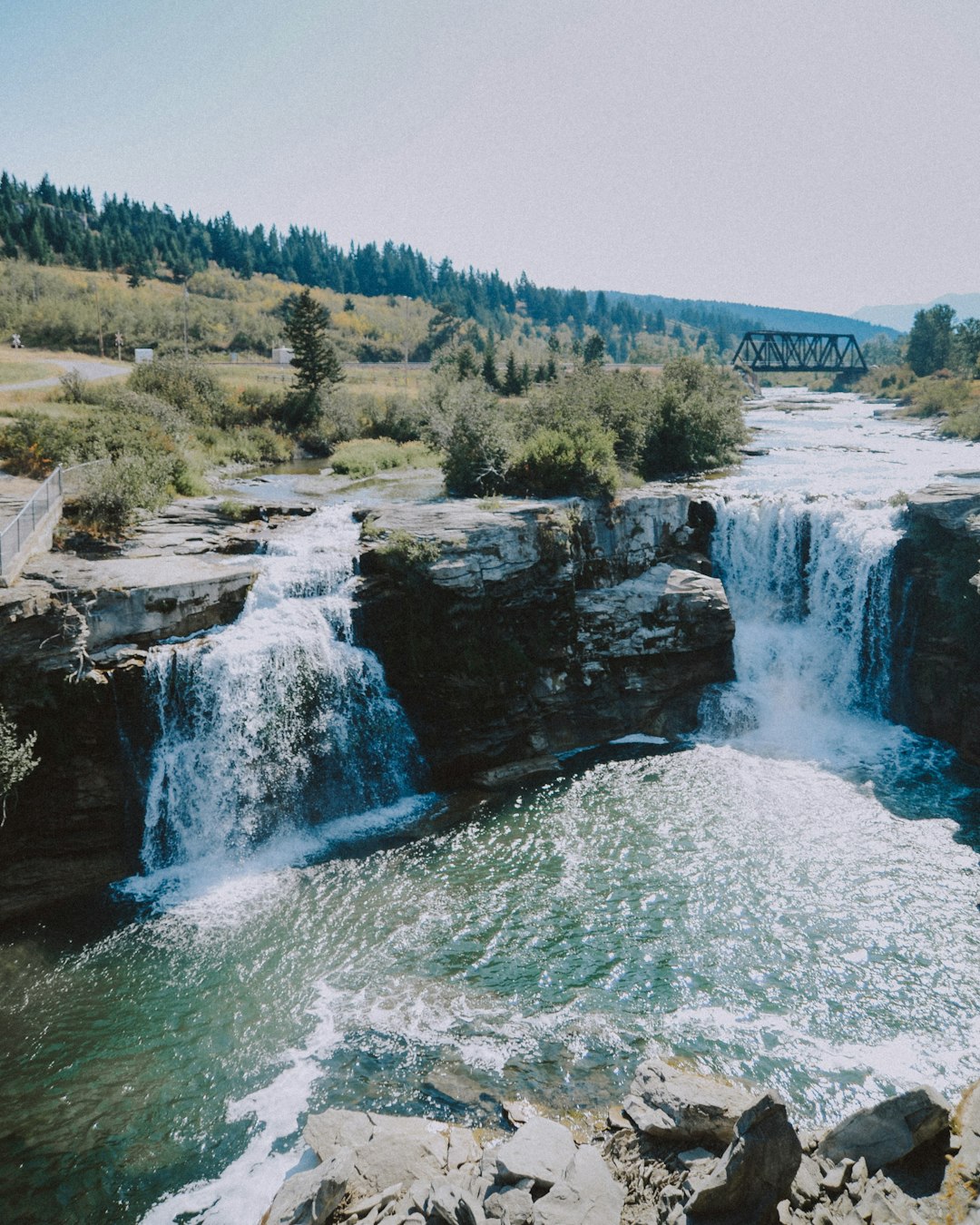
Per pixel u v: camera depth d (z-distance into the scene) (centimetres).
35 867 2489
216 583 2862
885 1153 1456
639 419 5006
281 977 2120
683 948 2177
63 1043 1928
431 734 3156
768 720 3506
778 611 3931
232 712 2786
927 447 6194
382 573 3219
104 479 3319
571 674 3403
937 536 3375
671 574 3700
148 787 2666
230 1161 1622
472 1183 1476
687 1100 1595
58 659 2492
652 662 3506
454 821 2856
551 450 3888
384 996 2041
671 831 2728
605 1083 1753
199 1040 1925
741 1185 1334
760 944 2183
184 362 6756
